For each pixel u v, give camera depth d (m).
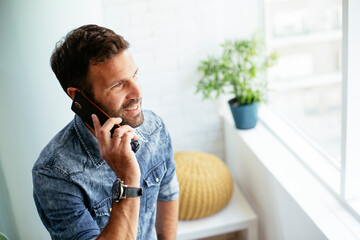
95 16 1.82
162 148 1.36
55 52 1.10
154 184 1.33
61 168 1.11
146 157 1.30
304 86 2.47
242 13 2.38
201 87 2.46
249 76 2.25
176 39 2.37
